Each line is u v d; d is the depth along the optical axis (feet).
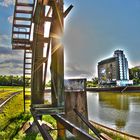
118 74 572.10
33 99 26.04
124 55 602.03
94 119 70.38
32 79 26.14
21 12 25.72
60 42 20.52
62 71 20.63
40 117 20.75
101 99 181.68
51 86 22.26
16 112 45.80
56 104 21.40
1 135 25.52
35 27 23.29
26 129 27.73
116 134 32.76
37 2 20.88
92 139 12.59
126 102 144.97
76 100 24.26
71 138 23.06
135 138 31.17
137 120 67.67
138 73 563.89
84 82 24.84
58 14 20.06
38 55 24.53
